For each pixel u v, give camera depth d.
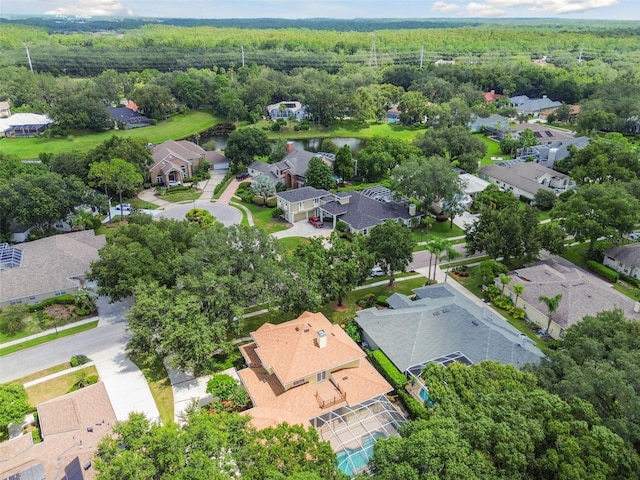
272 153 106.00
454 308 44.12
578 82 167.38
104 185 82.00
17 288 51.44
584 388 27.50
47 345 46.19
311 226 75.44
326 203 76.69
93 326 49.28
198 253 45.66
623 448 23.03
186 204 85.06
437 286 51.84
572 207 61.28
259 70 194.12
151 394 39.78
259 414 33.06
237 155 101.31
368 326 44.34
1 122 129.00
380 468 23.91
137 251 48.44
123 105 167.00
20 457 30.36
